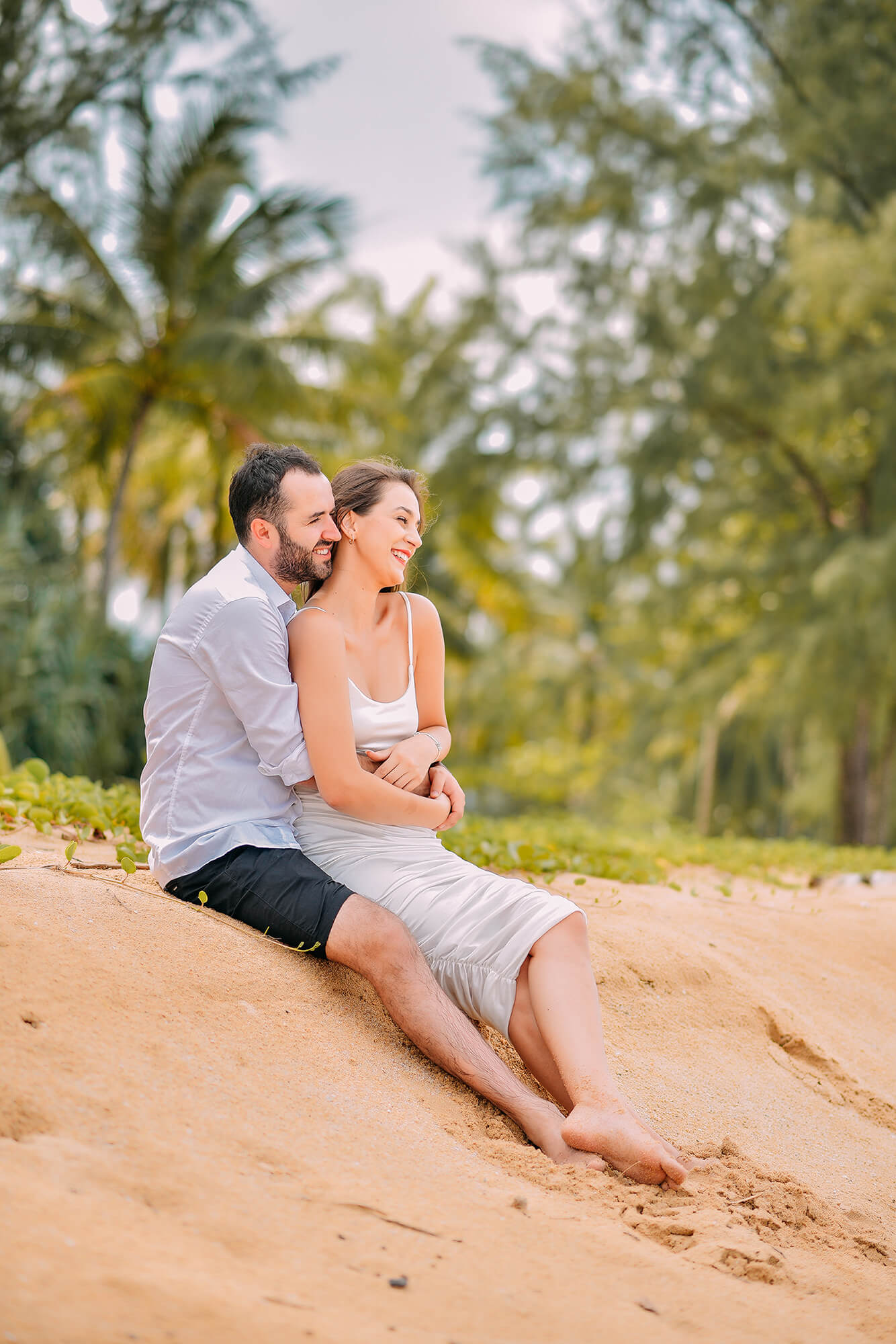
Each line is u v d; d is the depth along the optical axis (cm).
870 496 1769
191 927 246
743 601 1909
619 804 2528
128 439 1619
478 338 2008
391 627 291
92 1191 153
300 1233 159
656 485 1850
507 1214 182
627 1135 213
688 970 332
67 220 1466
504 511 2211
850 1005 370
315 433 1733
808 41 1656
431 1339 134
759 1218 206
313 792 274
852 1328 166
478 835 501
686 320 1831
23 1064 181
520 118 1875
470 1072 232
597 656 2934
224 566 270
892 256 1502
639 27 1731
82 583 1630
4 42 1347
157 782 266
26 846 320
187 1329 121
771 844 813
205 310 1550
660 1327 153
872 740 1869
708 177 1745
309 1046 224
